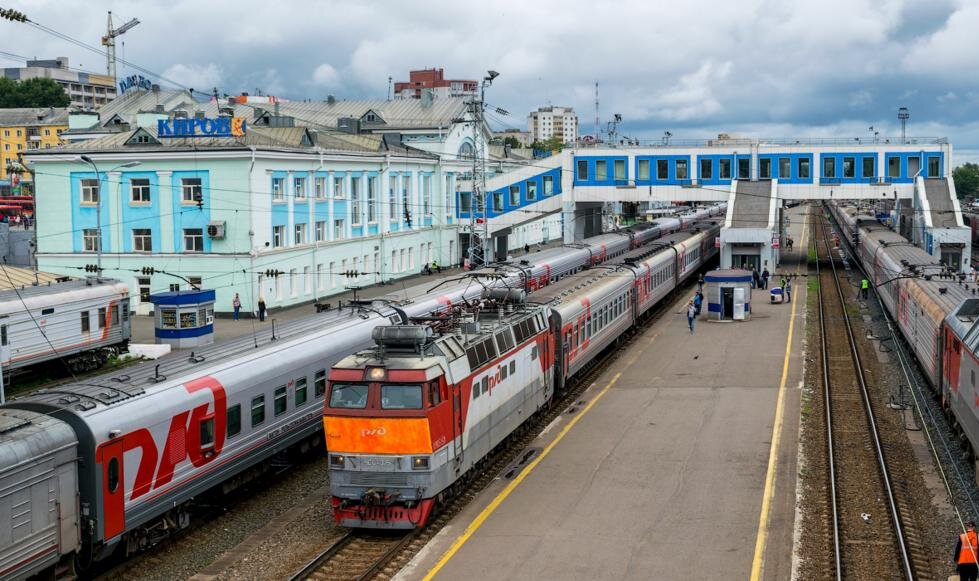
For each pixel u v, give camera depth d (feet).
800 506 74.13
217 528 73.31
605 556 64.28
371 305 107.14
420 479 67.41
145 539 68.44
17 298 130.62
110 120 265.95
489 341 82.28
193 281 189.57
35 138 508.12
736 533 68.28
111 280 151.12
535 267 158.20
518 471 84.28
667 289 192.75
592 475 82.58
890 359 138.21
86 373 142.41
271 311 191.31
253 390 79.77
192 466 71.82
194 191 187.83
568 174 264.31
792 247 330.54
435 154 264.72
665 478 81.35
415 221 254.88
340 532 70.74
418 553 65.57
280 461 92.22
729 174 256.52
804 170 253.24
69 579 61.62
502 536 68.44
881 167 250.37
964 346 86.58
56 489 59.57
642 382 120.98
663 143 259.39
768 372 125.49
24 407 63.10
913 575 60.59
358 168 223.10
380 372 68.03
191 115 297.53
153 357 152.87
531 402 94.94
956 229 214.69
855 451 90.02
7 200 386.11
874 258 202.39
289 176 196.34
